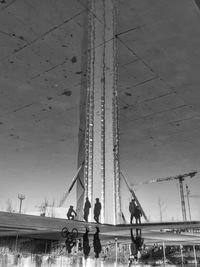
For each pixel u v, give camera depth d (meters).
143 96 5.56
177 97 5.61
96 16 3.78
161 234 4.25
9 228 2.59
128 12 3.86
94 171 2.92
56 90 5.27
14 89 5.30
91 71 3.75
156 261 9.49
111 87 3.68
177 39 4.31
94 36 3.88
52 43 4.28
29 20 3.97
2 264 4.55
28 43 4.31
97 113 3.33
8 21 4.00
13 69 4.82
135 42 4.30
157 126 6.61
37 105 5.72
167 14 3.90
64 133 6.57
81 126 5.45
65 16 3.86
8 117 6.12
